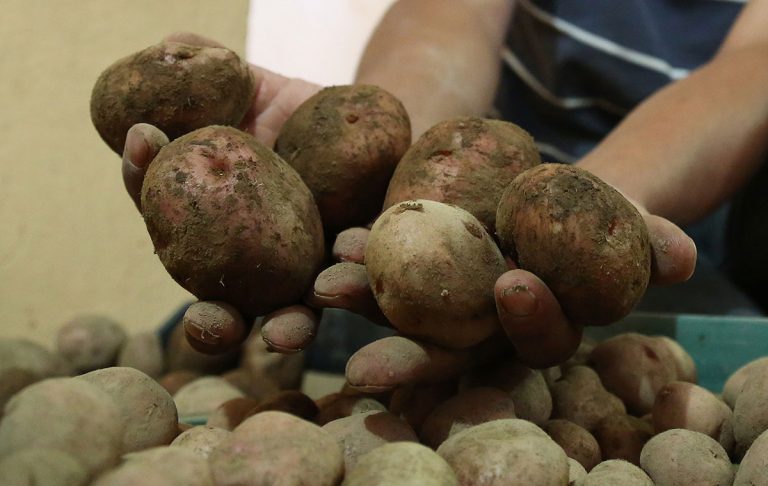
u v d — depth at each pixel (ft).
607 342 2.31
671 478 1.83
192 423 2.28
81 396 1.48
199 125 2.01
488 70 3.46
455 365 1.82
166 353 3.32
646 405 2.22
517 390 1.90
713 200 2.99
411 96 2.98
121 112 1.99
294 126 2.09
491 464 1.61
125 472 1.45
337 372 3.26
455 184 1.91
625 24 3.63
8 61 3.50
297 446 1.56
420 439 1.85
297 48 4.87
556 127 3.93
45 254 3.74
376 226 1.78
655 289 3.27
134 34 3.73
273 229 1.82
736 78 3.09
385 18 3.70
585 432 1.96
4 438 1.43
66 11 3.54
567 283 1.74
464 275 1.73
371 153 2.05
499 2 3.80
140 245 3.99
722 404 2.05
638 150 2.83
